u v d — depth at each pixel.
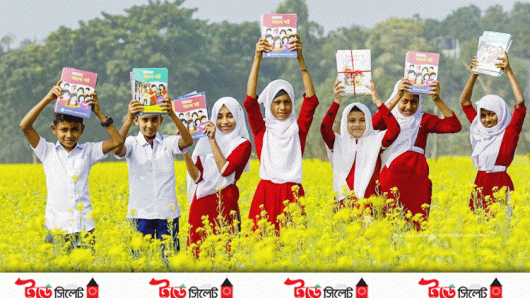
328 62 98.56
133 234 8.77
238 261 8.37
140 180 9.65
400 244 8.80
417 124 11.07
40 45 92.12
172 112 9.48
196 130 9.80
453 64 94.25
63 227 9.19
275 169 10.02
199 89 94.81
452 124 10.96
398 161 10.88
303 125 10.32
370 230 8.01
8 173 35.50
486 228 8.65
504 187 10.62
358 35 103.12
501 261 7.97
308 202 9.69
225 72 96.12
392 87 81.88
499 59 11.08
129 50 89.19
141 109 9.39
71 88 9.12
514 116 11.25
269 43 10.14
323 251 7.96
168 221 9.21
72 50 92.44
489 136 11.40
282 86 10.12
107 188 20.64
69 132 9.25
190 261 8.10
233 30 102.56
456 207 10.55
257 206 10.08
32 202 16.02
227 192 9.98
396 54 99.06
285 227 9.39
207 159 9.97
